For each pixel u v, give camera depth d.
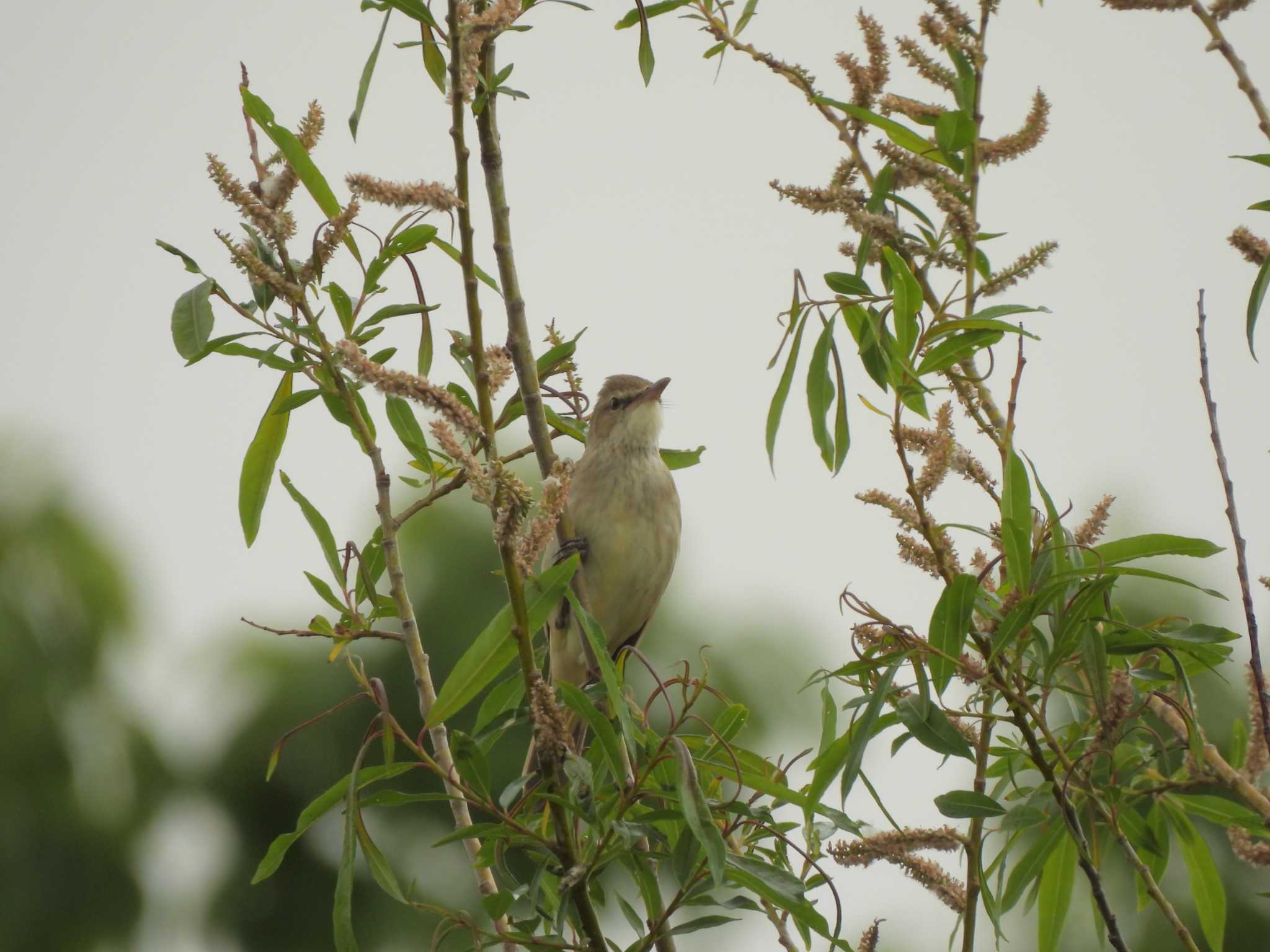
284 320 7.32
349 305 7.56
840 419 8.07
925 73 8.27
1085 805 7.38
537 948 6.31
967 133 7.84
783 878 6.39
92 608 20.92
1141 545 6.86
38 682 19.95
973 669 6.64
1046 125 8.12
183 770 19.12
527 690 6.18
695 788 6.05
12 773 19.12
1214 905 7.61
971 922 6.78
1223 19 7.48
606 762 6.71
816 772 7.40
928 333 7.06
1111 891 12.53
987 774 7.84
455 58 6.35
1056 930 7.80
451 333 7.93
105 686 20.70
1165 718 7.28
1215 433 6.52
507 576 6.08
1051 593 6.48
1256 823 7.21
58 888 18.91
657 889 6.79
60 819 19.16
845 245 8.38
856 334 7.99
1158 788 6.95
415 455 8.05
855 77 8.27
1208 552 6.73
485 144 7.05
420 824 16.16
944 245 7.84
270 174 7.41
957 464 7.28
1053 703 9.01
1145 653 7.21
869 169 8.20
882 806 7.20
